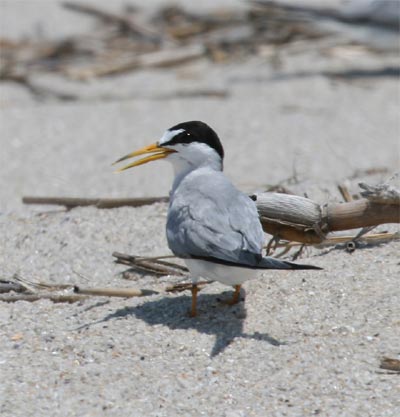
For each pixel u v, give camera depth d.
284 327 8.26
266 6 19.50
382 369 7.52
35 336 8.31
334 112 17.23
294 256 9.77
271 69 19.92
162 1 24.03
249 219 8.09
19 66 20.27
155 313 8.68
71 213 11.61
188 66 20.33
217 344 8.02
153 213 11.40
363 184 9.42
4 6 24.81
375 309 8.37
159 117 17.12
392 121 16.69
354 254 9.55
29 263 10.38
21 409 7.16
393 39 18.81
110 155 15.24
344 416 6.99
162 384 7.48
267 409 7.12
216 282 9.30
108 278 9.89
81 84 19.39
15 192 13.59
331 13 19.09
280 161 14.59
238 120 16.80
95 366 7.75
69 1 24.25
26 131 16.55
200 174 8.75
